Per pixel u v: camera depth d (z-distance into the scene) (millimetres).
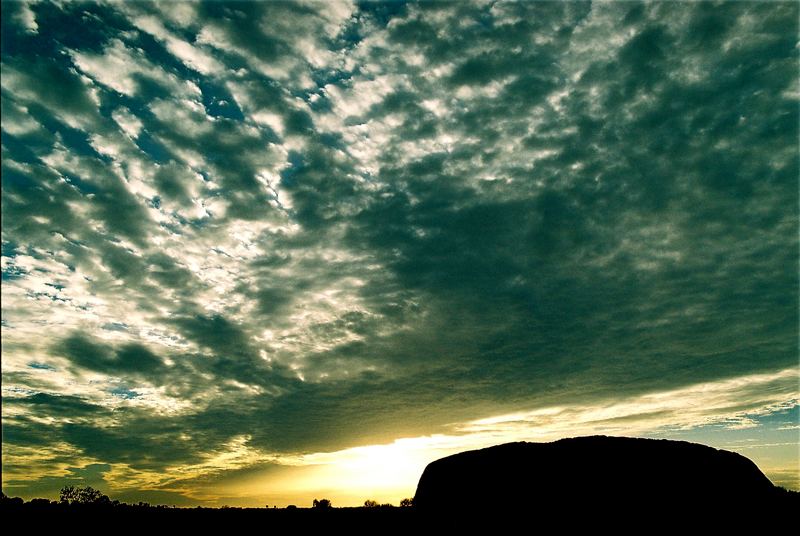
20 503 19703
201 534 16859
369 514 19078
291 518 18984
